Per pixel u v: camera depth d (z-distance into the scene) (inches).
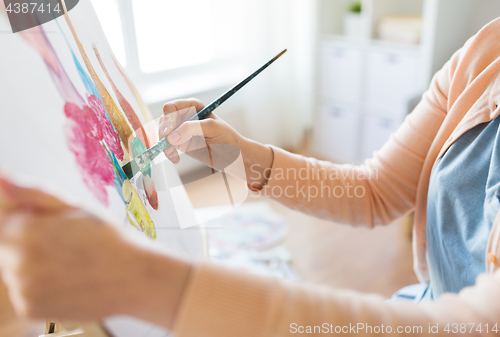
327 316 9.7
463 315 10.3
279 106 105.9
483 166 19.3
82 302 8.3
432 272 23.4
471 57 22.0
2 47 10.2
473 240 18.8
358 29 92.0
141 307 8.9
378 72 86.8
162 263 9.2
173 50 92.1
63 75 12.9
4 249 7.8
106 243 8.4
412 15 92.5
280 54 25.4
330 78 96.4
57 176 10.2
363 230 72.9
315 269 63.3
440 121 24.2
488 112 19.7
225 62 100.1
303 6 98.6
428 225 22.8
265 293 9.7
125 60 85.0
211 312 9.2
